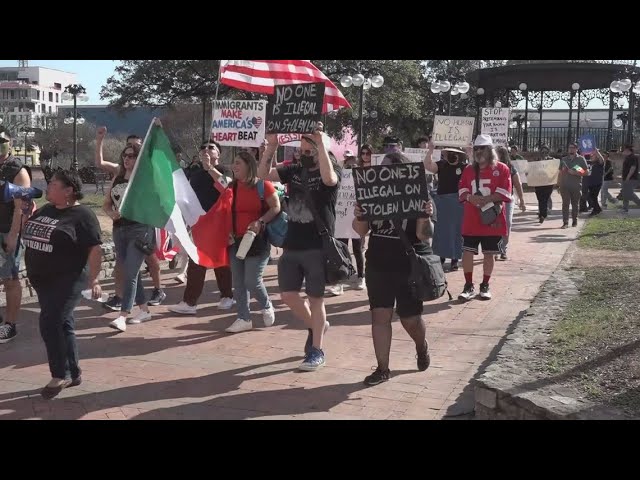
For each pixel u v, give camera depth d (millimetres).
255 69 9656
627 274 8500
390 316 5578
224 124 9516
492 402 4605
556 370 4922
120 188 7668
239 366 6172
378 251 5484
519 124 33312
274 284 10031
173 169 7105
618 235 13125
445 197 10109
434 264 5469
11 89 130375
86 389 5582
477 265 10977
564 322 6312
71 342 5570
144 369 6105
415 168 5293
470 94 30547
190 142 44844
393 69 28547
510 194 8398
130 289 7469
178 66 27938
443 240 10250
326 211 5824
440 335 7074
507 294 8930
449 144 12125
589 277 8531
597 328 5949
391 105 28938
